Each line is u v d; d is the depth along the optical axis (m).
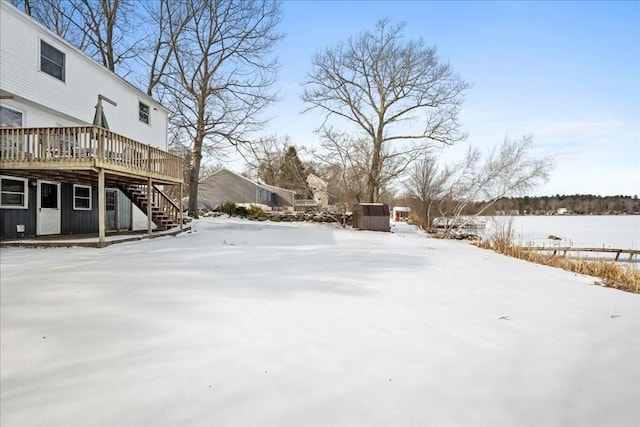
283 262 7.38
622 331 3.82
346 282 5.66
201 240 11.46
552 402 2.34
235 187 40.25
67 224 12.27
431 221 24.77
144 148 11.42
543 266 9.70
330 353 2.97
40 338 3.11
